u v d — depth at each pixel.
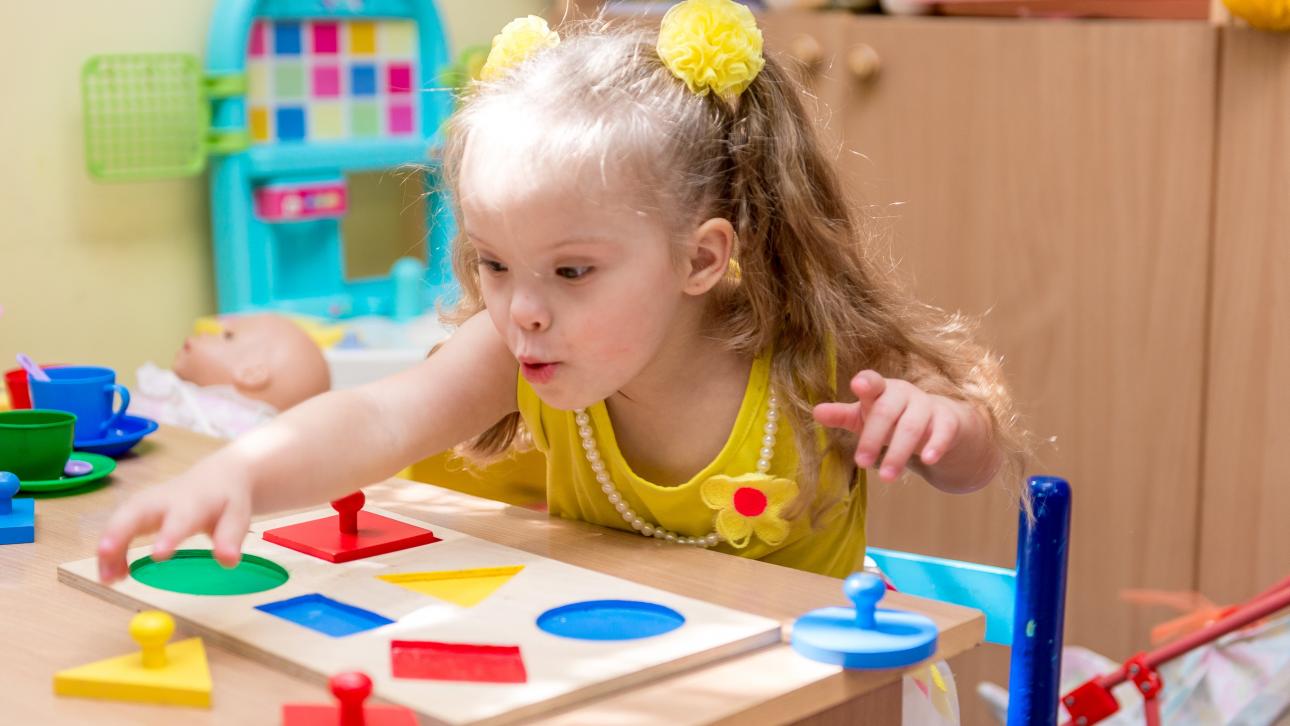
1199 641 1.22
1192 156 1.79
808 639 0.78
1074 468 1.92
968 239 1.95
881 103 1.99
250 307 2.40
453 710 0.67
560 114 0.91
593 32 1.03
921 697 1.05
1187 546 1.86
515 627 0.79
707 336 1.04
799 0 2.02
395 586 0.87
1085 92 1.85
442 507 1.08
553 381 0.92
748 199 1.01
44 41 2.23
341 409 0.97
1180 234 1.81
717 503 1.04
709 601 0.87
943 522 2.02
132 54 2.31
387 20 2.56
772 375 1.03
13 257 2.23
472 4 2.76
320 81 2.49
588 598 0.84
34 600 0.85
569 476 1.11
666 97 0.95
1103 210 1.86
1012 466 1.06
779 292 1.04
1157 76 1.80
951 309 1.97
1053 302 1.91
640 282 0.91
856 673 0.77
